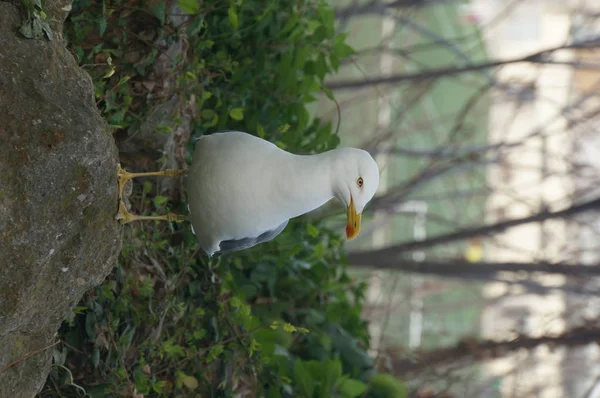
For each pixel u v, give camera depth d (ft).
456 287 83.97
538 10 113.70
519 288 84.28
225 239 23.02
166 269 26.53
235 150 21.36
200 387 27.86
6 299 16.44
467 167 72.13
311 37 32.86
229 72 30.89
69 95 17.61
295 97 32.53
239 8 29.78
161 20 25.02
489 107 92.89
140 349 25.29
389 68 85.61
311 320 35.37
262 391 30.94
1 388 17.88
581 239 74.69
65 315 19.38
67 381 22.02
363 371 36.04
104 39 24.66
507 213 88.53
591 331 54.90
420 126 85.46
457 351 57.26
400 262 63.31
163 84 25.81
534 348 58.18
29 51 16.76
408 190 71.56
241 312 28.86
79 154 16.83
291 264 34.63
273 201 21.31
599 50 69.97
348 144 81.10
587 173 80.23
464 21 102.06
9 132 15.90
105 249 18.94
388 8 69.67
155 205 25.49
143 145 25.71
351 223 21.01
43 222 16.66
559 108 70.90
